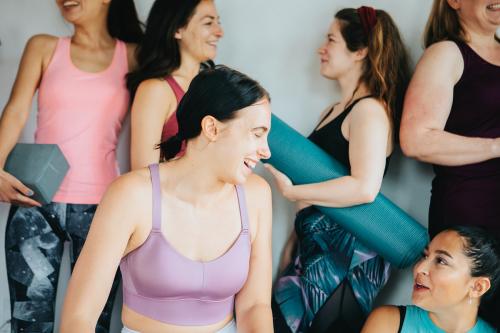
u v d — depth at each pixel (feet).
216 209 6.64
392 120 9.16
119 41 10.14
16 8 11.39
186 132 6.37
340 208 9.02
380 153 8.83
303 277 9.27
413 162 10.28
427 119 8.70
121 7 10.14
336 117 9.29
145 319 6.57
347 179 8.85
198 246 6.54
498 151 8.45
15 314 9.62
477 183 8.85
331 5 10.64
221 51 11.13
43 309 9.64
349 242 9.21
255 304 6.77
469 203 8.85
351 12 9.31
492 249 7.89
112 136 9.97
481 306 8.70
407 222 9.05
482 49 8.95
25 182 9.14
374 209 8.98
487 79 8.82
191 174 6.43
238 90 6.13
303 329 9.21
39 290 9.61
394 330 8.27
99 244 6.19
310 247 9.31
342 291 9.18
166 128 9.55
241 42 11.05
